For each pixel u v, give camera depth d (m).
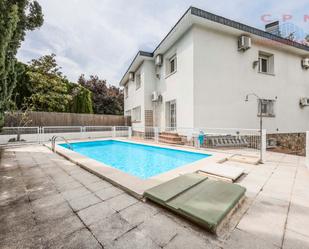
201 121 7.79
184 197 2.38
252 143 7.85
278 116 9.71
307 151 4.46
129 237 1.74
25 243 1.66
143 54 10.89
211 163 4.57
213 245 1.62
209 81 7.92
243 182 3.39
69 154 5.78
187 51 8.01
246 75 8.79
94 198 2.64
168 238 1.72
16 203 2.49
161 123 10.78
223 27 7.82
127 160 7.18
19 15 4.25
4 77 4.17
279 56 9.82
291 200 2.58
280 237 1.74
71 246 1.62
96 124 13.83
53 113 11.93
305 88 10.88
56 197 2.69
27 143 9.19
